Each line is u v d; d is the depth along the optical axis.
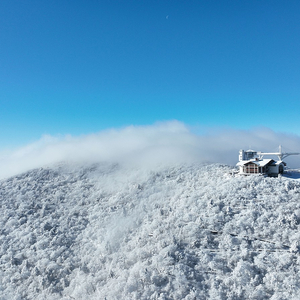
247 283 46.38
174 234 60.44
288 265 47.72
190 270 51.06
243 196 67.62
